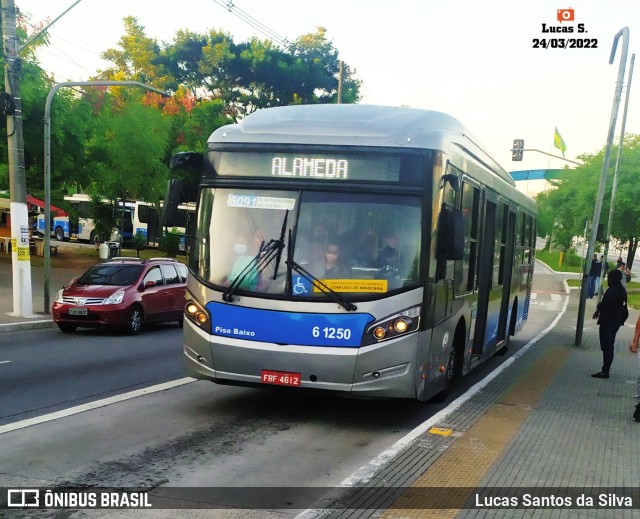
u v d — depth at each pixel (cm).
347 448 682
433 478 560
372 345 706
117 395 886
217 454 640
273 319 721
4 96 1565
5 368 1052
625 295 1192
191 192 807
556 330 2080
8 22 1590
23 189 1623
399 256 721
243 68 4766
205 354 746
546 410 880
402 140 743
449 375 889
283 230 737
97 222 3419
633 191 3597
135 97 3659
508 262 1313
